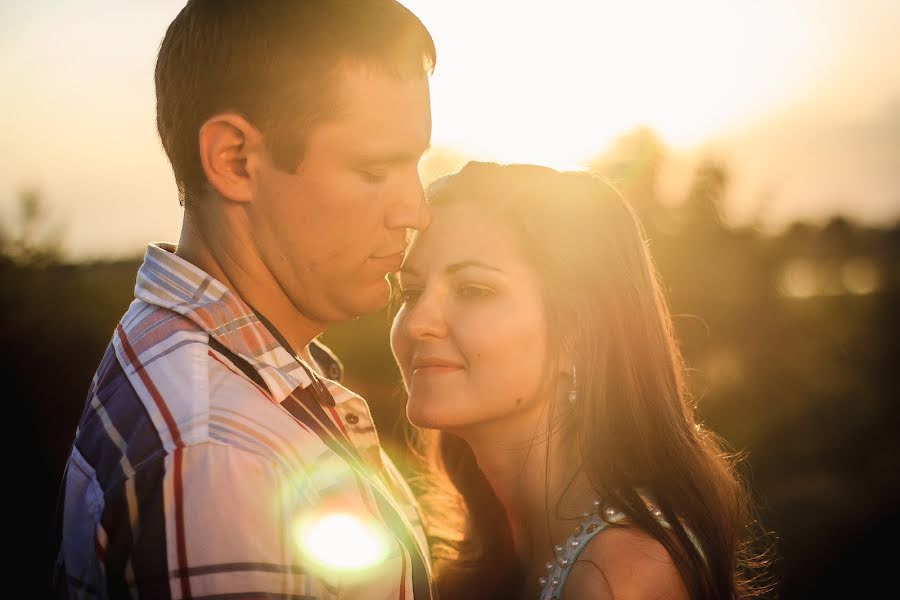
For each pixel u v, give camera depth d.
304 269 1.66
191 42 1.60
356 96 1.56
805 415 7.88
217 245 1.67
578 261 1.82
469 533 2.19
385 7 1.62
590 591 1.61
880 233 10.85
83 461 1.47
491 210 1.83
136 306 1.68
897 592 5.30
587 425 1.81
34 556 5.36
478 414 1.79
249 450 1.40
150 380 1.47
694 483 1.86
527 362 1.79
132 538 1.33
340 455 1.64
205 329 1.55
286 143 1.57
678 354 2.12
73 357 7.93
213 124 1.58
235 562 1.33
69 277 8.70
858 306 9.21
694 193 9.77
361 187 1.61
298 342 1.82
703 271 9.44
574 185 1.90
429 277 1.82
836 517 6.24
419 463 2.43
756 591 2.44
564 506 1.82
